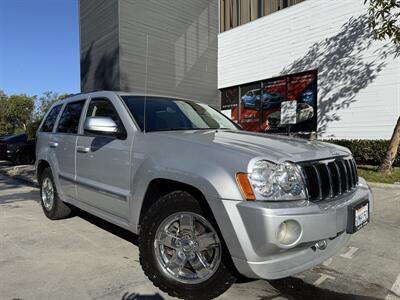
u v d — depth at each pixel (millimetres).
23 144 14023
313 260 2646
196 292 2764
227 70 16109
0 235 4418
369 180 8406
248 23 14977
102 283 3084
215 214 2520
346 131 11672
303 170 2625
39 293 2893
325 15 12117
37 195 7297
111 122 3445
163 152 3029
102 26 14070
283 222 2354
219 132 3557
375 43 10797
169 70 14477
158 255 2963
